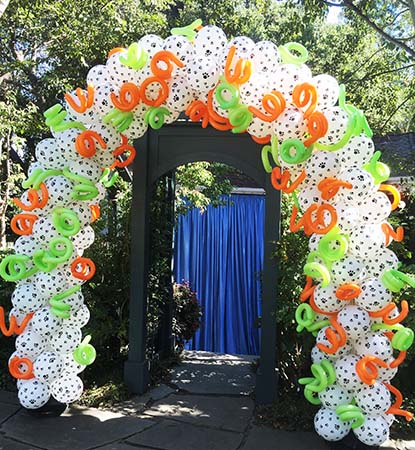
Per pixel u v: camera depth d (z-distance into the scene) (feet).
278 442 12.16
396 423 12.62
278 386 15.14
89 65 24.56
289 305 14.16
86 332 16.05
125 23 22.52
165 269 18.51
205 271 27.12
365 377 10.16
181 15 31.35
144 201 15.46
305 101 10.25
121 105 11.37
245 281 26.86
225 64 10.58
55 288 12.17
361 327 10.39
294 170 11.11
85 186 11.76
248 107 10.70
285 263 14.62
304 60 10.98
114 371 16.70
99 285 17.54
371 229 10.35
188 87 11.23
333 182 10.21
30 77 27.89
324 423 10.77
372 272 10.50
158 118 11.69
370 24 20.54
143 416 13.70
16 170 29.07
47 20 26.78
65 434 12.35
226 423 13.30
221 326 26.81
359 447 11.02
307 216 10.61
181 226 27.20
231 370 18.66
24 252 12.42
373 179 10.46
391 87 27.45
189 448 11.80
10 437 12.10
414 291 13.29
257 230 26.99
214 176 26.17
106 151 12.22
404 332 10.25
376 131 26.17
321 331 11.09
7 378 15.87
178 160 15.40
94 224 17.80
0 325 12.69
